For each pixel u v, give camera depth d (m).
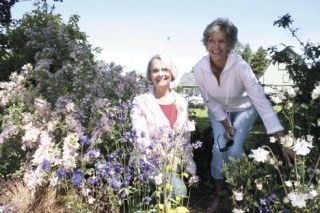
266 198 2.86
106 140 3.79
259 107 3.49
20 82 5.25
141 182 2.95
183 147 3.07
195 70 3.81
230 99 3.74
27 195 3.18
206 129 5.02
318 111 3.79
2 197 3.21
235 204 3.12
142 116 3.43
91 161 3.35
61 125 4.13
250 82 3.50
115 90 4.87
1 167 3.82
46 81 5.37
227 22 3.45
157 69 3.46
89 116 4.66
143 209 2.94
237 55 3.63
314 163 3.29
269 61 4.75
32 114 4.36
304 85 4.19
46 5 8.11
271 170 3.17
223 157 3.72
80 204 2.76
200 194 4.38
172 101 3.58
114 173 2.64
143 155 2.95
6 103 4.92
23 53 7.50
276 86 4.57
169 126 3.36
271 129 3.43
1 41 7.77
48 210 2.98
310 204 2.50
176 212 2.79
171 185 2.86
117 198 2.84
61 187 3.33
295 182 2.62
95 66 5.27
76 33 8.23
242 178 3.20
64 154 3.13
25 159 4.00
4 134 3.91
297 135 3.86
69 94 5.17
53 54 6.69
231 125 3.86
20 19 7.98
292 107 3.25
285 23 4.43
